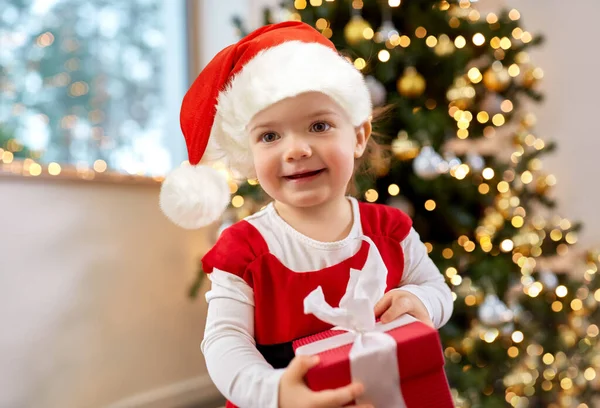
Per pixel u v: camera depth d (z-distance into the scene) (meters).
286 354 0.75
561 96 2.50
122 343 1.98
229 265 0.78
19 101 1.87
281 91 0.74
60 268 1.80
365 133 0.88
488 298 1.68
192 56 2.49
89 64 2.12
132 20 2.30
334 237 0.81
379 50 1.70
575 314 2.02
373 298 0.71
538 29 2.56
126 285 2.01
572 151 2.47
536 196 2.16
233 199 1.76
